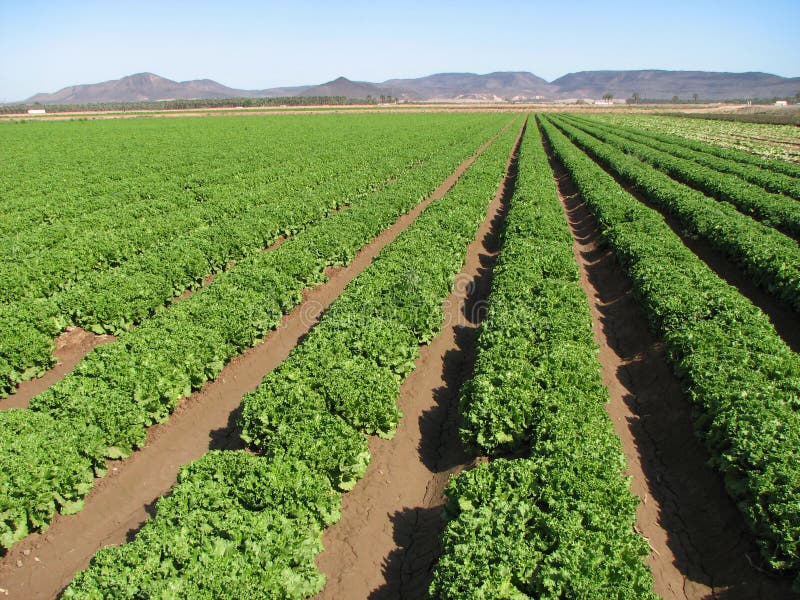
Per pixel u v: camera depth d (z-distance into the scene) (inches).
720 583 349.7
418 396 574.9
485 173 1502.2
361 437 449.4
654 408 541.3
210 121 4222.4
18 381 592.1
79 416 463.8
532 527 335.0
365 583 370.9
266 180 1557.6
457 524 338.6
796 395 462.0
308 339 571.8
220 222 1051.9
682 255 810.8
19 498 393.4
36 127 3631.9
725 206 1167.6
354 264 956.0
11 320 622.5
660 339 633.6
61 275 820.6
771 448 385.7
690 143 2476.6
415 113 5664.4
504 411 441.7
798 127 3774.6
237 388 604.7
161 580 306.5
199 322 624.4
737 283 848.3
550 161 2118.6
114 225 1053.8
